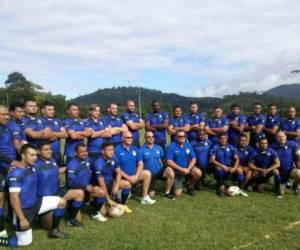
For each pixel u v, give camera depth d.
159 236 7.51
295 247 6.95
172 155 10.58
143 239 7.34
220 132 11.97
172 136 11.98
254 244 7.08
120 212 8.77
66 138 10.12
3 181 7.32
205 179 12.67
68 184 8.04
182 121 12.14
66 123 10.14
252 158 11.21
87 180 8.20
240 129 12.26
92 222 8.42
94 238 7.42
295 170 10.78
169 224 8.25
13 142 8.23
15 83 80.00
